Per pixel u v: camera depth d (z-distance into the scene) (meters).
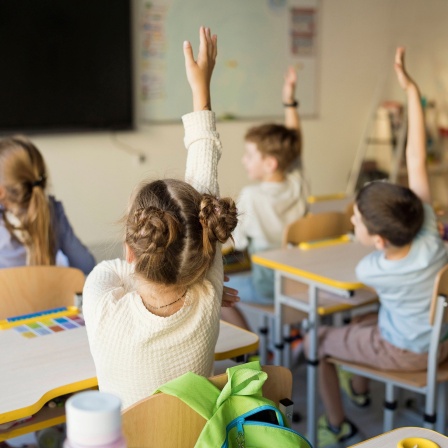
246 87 5.58
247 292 3.02
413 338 2.26
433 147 6.08
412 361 2.29
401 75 2.51
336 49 6.06
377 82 6.37
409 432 1.28
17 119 4.53
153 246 1.25
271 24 5.62
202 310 1.35
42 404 1.44
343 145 6.30
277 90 5.77
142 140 5.15
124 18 4.80
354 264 2.54
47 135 4.70
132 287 1.42
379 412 2.83
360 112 6.34
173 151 5.31
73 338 1.74
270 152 3.13
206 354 1.38
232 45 5.45
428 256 2.20
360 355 2.38
